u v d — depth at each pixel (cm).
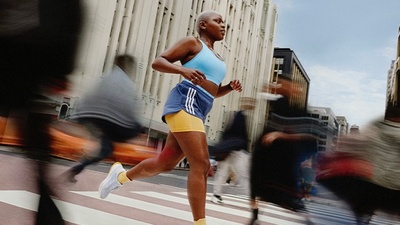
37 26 171
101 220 264
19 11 168
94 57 2117
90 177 521
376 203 298
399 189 282
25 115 184
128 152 905
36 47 173
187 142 185
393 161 283
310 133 339
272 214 466
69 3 180
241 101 486
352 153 307
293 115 343
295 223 398
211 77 198
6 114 179
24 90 177
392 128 288
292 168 349
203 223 182
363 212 308
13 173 398
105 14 2248
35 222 188
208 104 198
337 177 318
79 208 292
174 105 189
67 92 191
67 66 184
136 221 285
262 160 352
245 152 500
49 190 193
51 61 178
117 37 2456
